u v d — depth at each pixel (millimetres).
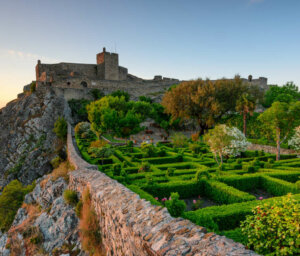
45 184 18344
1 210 25656
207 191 12883
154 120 61969
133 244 4863
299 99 58906
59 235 10992
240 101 37406
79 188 11734
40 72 74688
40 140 51312
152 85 80625
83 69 79438
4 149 52938
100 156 20172
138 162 21703
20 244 12266
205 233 4055
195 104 44938
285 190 12578
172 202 7703
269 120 23750
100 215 7922
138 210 5637
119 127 34094
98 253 7656
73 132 45875
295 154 25312
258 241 5285
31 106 57688
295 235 4703
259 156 24875
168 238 4059
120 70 83500
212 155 24562
